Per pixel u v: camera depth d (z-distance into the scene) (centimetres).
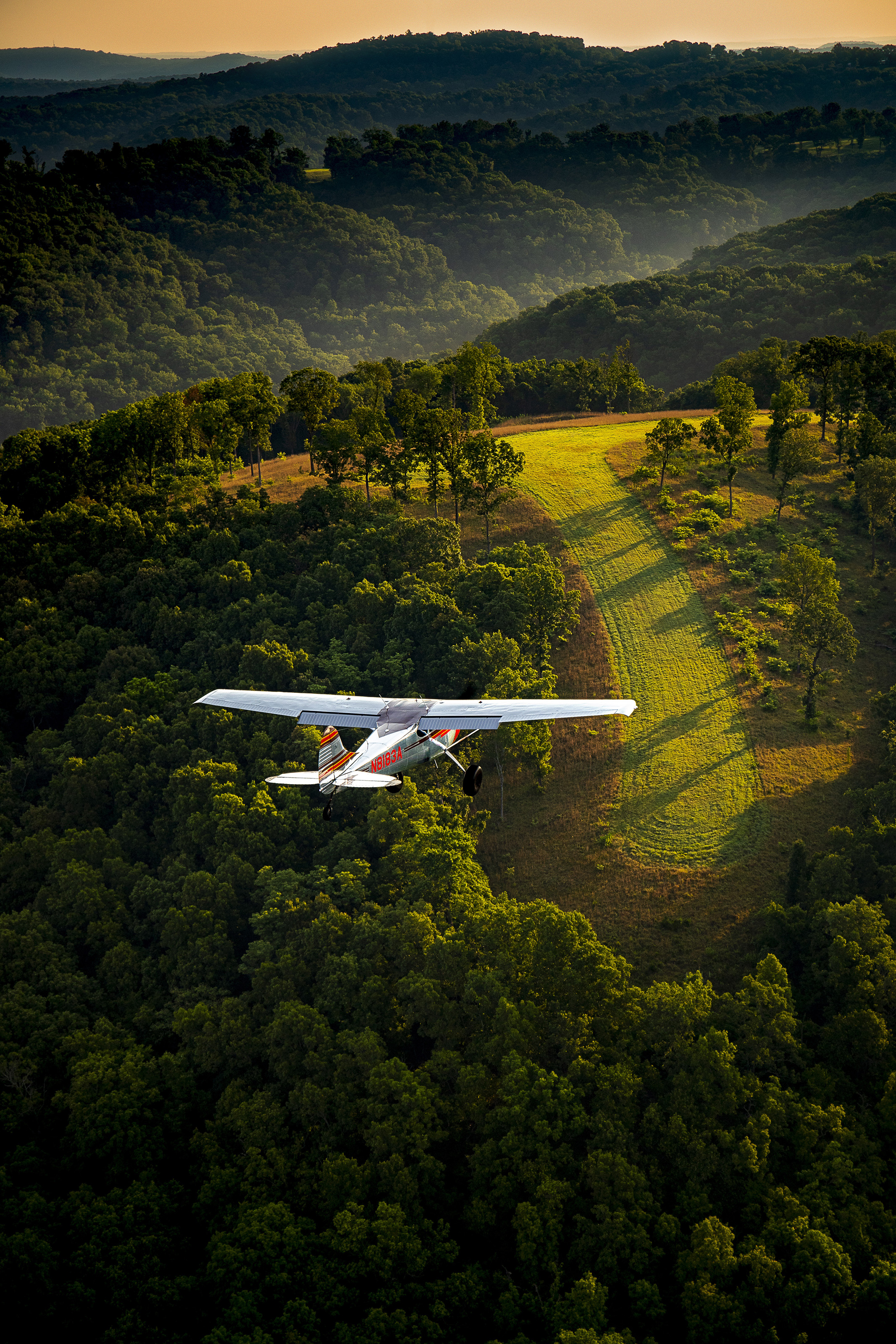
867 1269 4138
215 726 7875
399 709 2497
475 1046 5209
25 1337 4394
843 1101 4962
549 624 8925
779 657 8750
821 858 6259
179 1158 5388
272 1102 5300
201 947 6203
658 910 6450
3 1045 5669
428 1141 4772
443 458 10550
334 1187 4700
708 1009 5188
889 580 9925
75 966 6462
